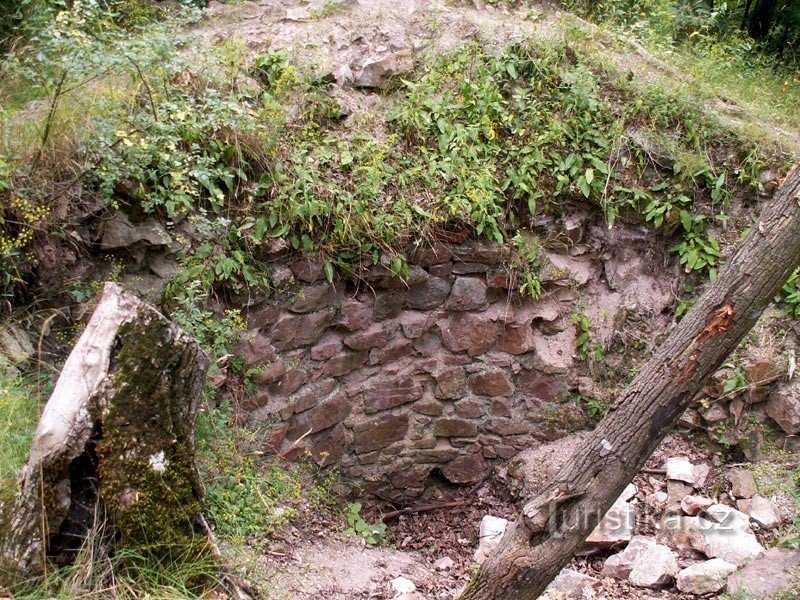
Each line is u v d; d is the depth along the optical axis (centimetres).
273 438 486
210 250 446
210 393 443
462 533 537
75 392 292
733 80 650
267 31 570
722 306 281
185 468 314
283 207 466
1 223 387
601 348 554
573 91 553
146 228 426
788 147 559
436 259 513
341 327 509
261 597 336
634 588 432
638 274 567
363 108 537
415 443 551
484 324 538
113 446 294
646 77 591
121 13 575
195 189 444
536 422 559
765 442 505
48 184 400
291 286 479
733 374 511
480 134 539
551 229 549
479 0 636
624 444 298
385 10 605
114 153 412
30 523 286
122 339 299
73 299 411
